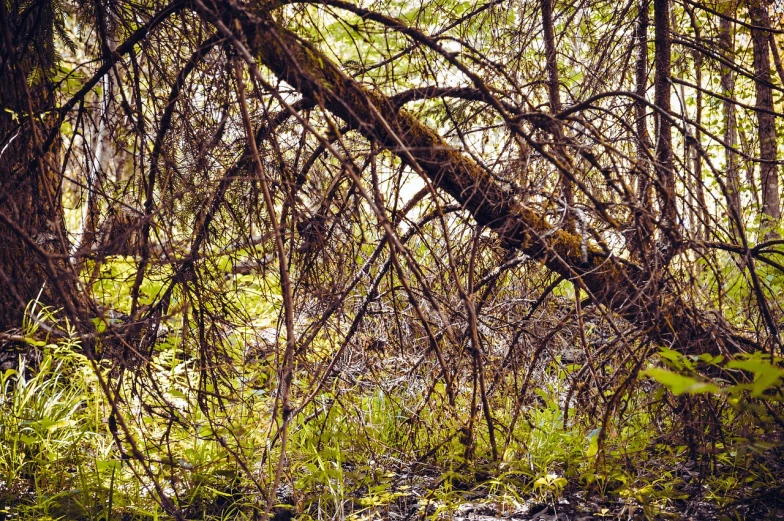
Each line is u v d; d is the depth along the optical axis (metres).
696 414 2.99
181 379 3.82
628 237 3.05
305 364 3.39
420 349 3.77
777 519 2.68
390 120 2.84
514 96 3.54
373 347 3.71
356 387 3.79
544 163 3.23
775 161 3.02
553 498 3.07
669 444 3.23
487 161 3.11
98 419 3.61
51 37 3.04
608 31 3.79
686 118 2.85
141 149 2.87
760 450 2.61
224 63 2.67
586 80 3.66
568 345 3.84
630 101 3.57
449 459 3.43
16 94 2.99
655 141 3.38
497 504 3.05
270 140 2.86
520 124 3.01
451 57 2.52
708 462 2.95
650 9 3.85
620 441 3.21
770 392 2.64
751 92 6.21
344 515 3.03
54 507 2.98
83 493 3.02
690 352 3.01
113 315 3.91
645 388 3.40
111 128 3.04
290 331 2.12
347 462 3.58
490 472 3.29
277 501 3.13
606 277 3.02
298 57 2.59
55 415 3.54
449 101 3.42
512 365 3.50
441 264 3.28
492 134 3.47
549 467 3.37
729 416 3.19
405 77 3.01
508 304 3.51
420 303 3.59
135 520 2.98
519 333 3.38
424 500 3.11
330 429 3.68
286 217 3.00
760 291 2.71
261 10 2.38
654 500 2.95
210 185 2.82
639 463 3.15
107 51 2.84
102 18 2.84
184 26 2.80
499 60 3.71
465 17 3.61
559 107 3.43
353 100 2.78
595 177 3.29
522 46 3.66
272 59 2.57
